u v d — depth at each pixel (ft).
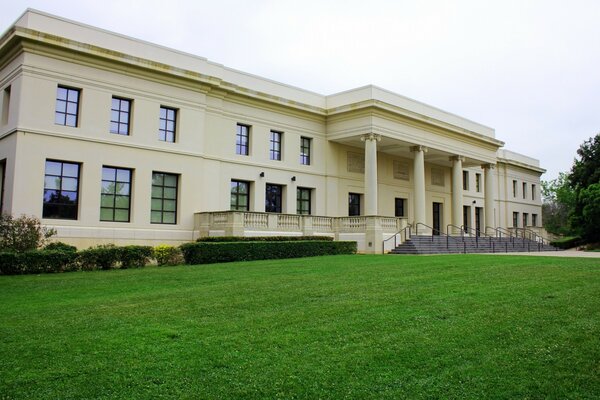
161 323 27.12
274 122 97.35
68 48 69.41
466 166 140.05
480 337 24.07
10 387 18.29
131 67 76.38
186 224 81.61
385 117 101.45
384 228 95.04
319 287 38.14
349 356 21.54
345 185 109.19
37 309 30.99
